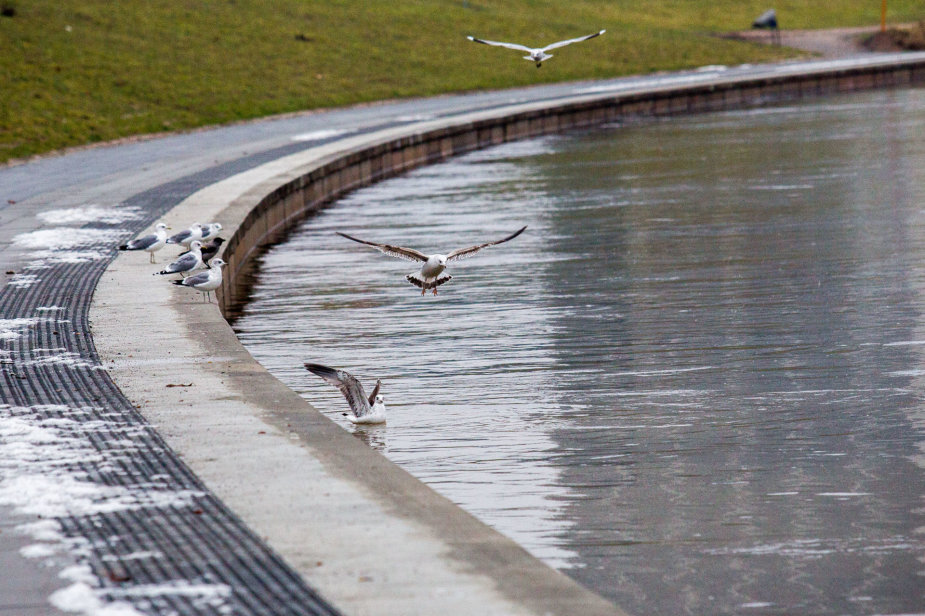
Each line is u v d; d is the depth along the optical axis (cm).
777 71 7700
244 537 784
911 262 2328
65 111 4803
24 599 695
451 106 5938
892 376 1563
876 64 7788
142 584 712
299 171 3284
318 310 2075
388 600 686
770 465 1222
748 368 1625
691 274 2303
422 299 2150
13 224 2383
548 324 1923
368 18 8262
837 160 4059
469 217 3130
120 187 3005
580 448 1283
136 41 6347
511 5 9931
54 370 1255
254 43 6981
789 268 2323
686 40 9331
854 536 1016
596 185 3706
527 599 688
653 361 1677
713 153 4456
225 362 1278
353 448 977
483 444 1302
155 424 1051
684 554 983
